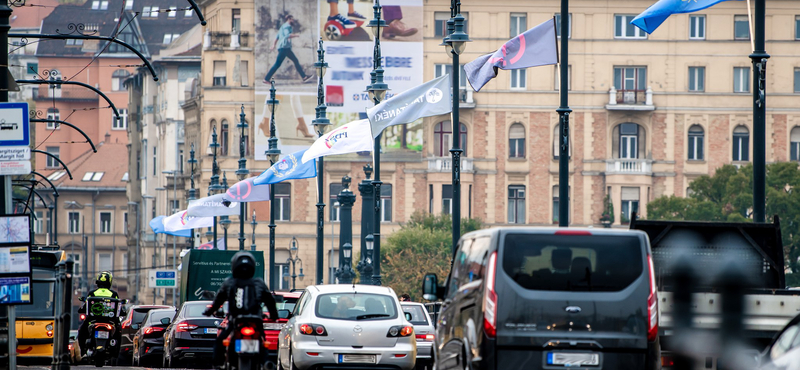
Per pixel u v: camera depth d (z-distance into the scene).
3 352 45.06
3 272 40.56
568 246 34.53
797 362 28.66
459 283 38.47
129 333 90.50
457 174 75.00
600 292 34.28
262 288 37.09
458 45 75.44
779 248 47.59
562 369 33.91
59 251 62.44
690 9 63.03
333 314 51.19
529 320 33.97
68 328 42.09
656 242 47.50
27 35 65.81
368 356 50.53
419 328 69.38
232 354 36.47
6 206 43.16
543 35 66.38
